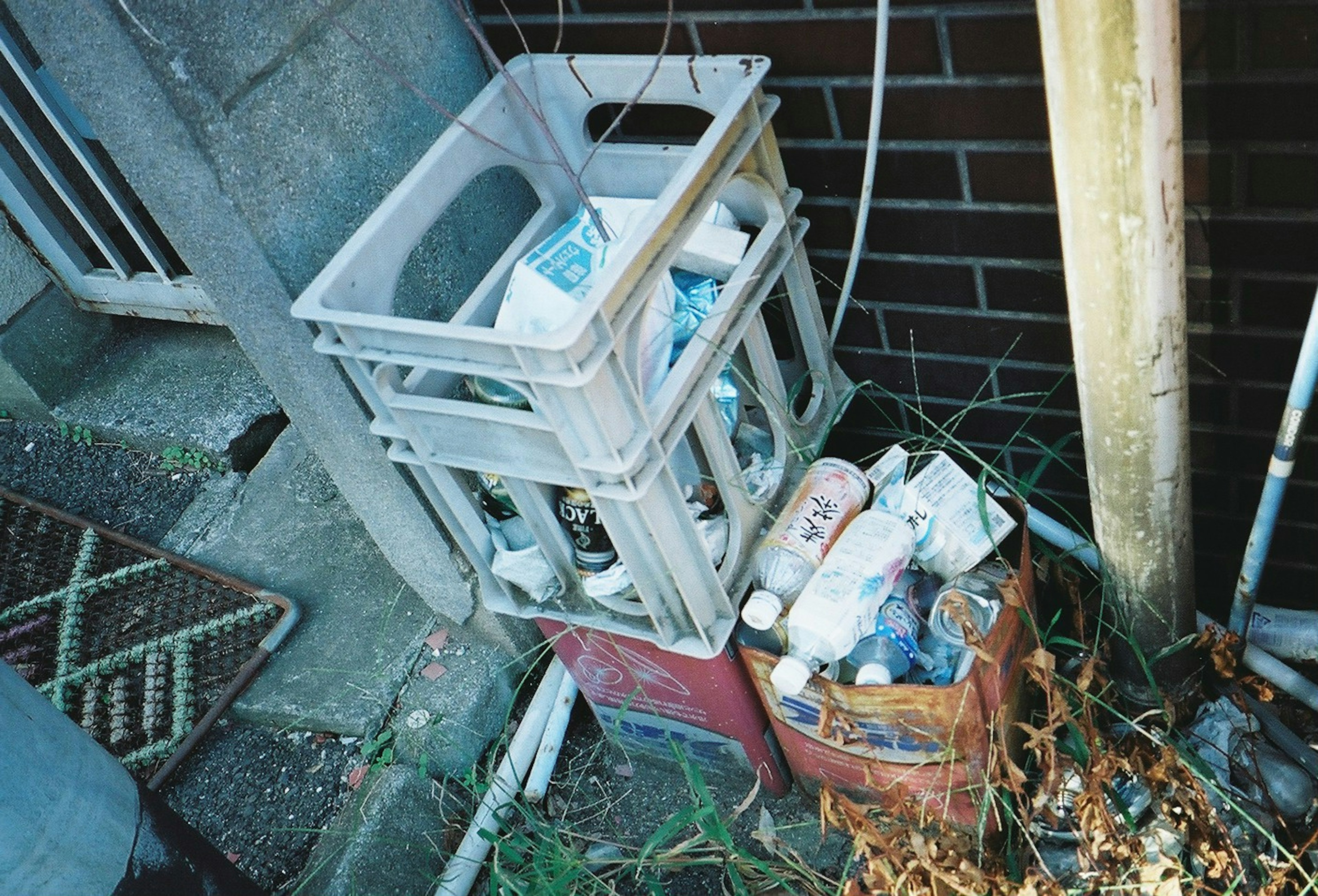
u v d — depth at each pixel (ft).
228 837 7.37
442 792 7.34
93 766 4.82
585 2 6.06
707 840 6.84
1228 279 5.54
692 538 5.41
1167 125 4.01
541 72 5.92
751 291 5.61
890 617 5.73
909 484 6.06
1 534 10.05
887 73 5.56
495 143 5.61
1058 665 6.66
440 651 7.83
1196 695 6.59
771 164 5.68
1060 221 4.91
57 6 4.74
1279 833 5.92
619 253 4.66
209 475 9.95
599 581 5.78
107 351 11.00
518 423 4.92
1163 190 4.16
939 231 6.08
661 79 5.68
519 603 6.39
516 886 6.35
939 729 5.47
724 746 6.79
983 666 5.44
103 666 8.54
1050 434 6.81
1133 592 5.77
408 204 5.41
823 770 6.33
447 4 6.16
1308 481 6.16
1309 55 4.68
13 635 9.05
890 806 6.04
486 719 7.61
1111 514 5.41
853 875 6.51
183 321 10.38
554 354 4.44
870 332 6.84
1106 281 4.42
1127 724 6.38
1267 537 5.69
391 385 5.35
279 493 9.36
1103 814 5.69
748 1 5.63
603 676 6.71
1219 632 6.56
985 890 5.69
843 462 6.14
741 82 5.39
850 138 5.91
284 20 5.31
